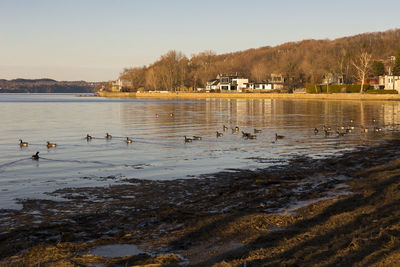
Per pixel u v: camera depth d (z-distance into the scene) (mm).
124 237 14008
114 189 20734
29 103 138750
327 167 25578
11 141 40875
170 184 21719
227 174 24141
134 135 45094
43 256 12422
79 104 129250
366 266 11023
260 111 85688
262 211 16594
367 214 15156
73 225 15250
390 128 49812
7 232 14531
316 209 16406
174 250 12820
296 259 11688
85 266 11742
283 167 25969
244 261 11344
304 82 184500
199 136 43625
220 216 15812
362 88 134625
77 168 26688
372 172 23344
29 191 20469
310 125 54844
